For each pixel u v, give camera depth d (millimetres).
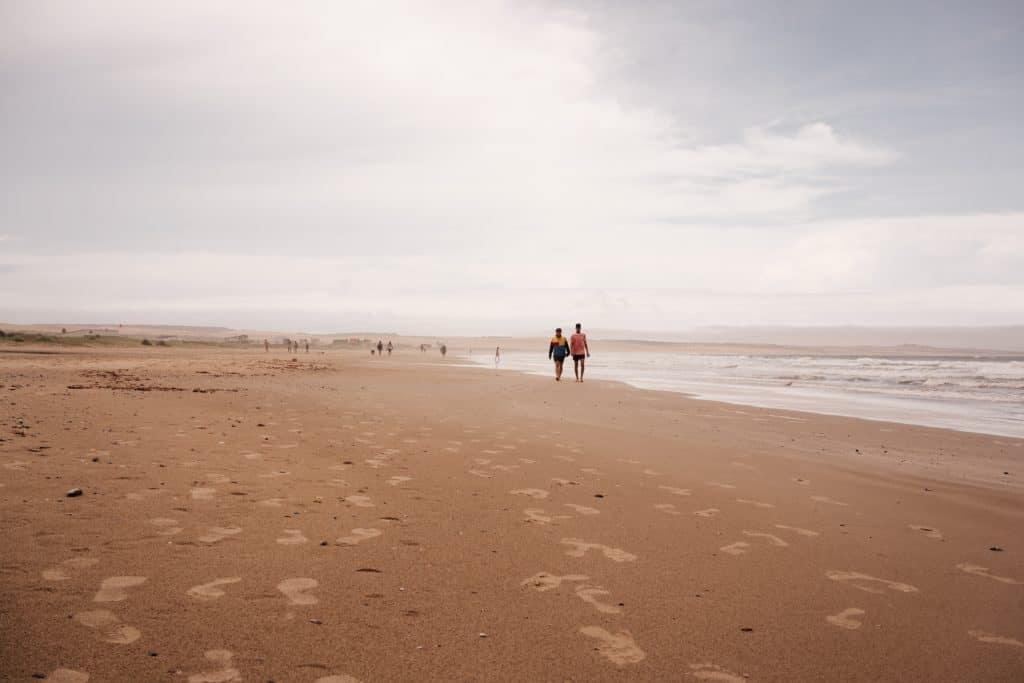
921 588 3510
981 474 7082
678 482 5977
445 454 6836
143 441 6559
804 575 3633
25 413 7969
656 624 2908
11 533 3562
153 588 2971
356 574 3307
